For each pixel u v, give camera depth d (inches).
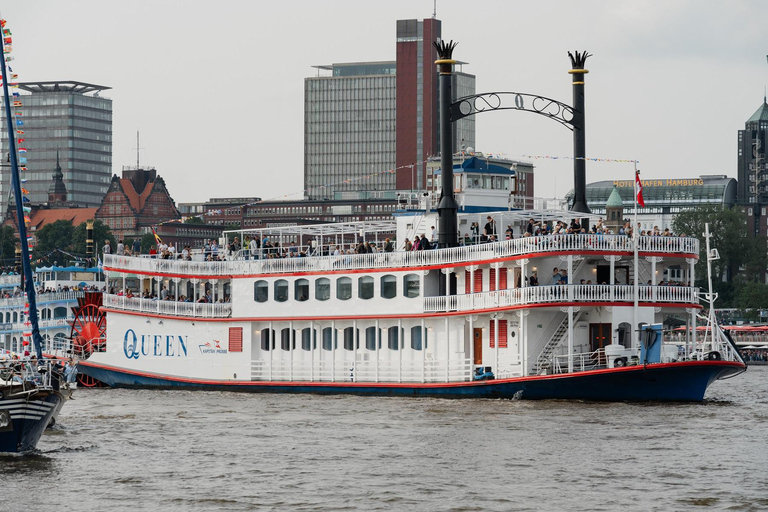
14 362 6958.7
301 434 7696.9
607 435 7455.7
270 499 5777.6
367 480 6181.1
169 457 6865.2
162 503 5713.6
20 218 7667.3
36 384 6796.3
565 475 6254.9
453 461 6653.5
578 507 5585.6
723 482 6082.7
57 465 6604.3
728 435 7445.9
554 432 7578.7
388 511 5526.6
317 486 6043.3
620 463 6555.1
